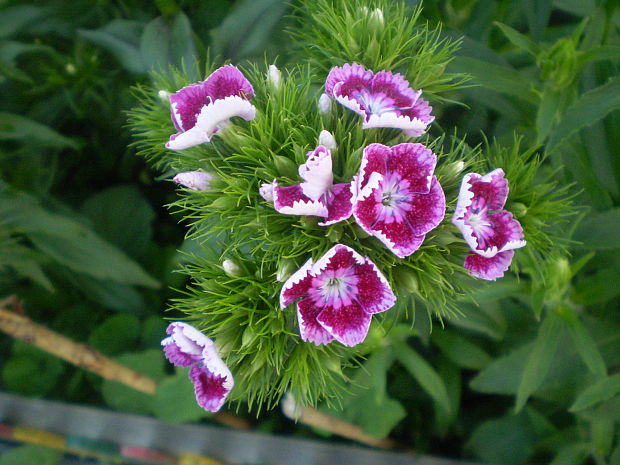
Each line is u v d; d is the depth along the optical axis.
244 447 0.23
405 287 0.13
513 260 0.16
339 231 0.13
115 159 0.26
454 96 0.21
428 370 0.21
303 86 0.15
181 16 0.19
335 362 0.14
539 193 0.15
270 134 0.13
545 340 0.19
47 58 0.24
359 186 0.12
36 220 0.20
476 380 0.22
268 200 0.13
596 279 0.20
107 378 0.23
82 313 0.26
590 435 0.22
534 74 0.21
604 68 0.20
